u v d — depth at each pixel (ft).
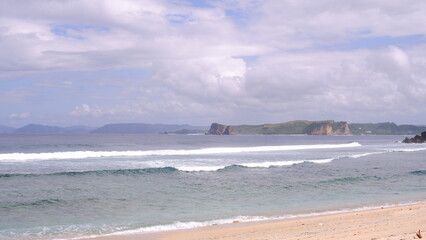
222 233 39.81
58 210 53.42
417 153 182.09
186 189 71.77
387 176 91.97
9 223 45.83
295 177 88.94
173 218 48.85
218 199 62.49
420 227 36.06
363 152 183.73
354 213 49.75
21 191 66.64
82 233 41.14
